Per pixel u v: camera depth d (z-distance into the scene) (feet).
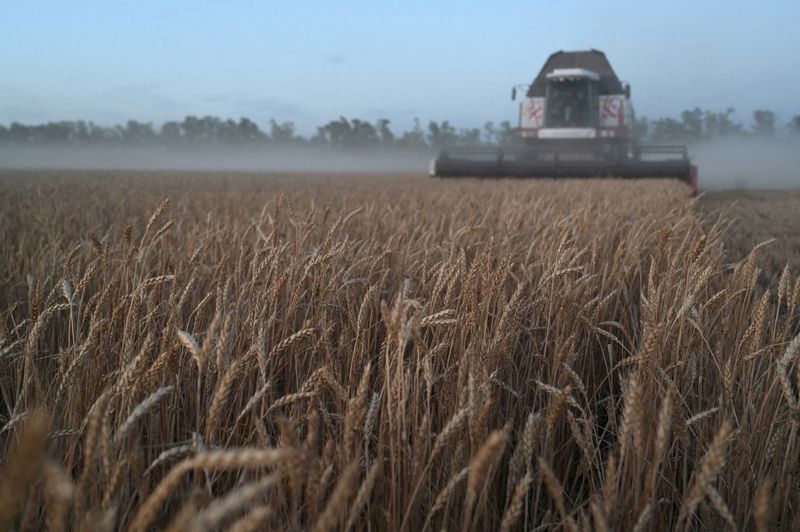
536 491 6.82
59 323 10.36
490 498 7.27
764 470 7.02
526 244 15.39
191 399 8.03
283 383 9.41
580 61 67.77
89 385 7.39
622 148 64.18
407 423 6.95
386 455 6.92
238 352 8.20
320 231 16.25
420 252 12.66
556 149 64.34
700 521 7.14
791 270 20.72
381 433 6.52
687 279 9.59
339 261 11.89
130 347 6.74
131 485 6.40
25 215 23.21
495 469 6.56
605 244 15.05
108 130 413.80
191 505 2.69
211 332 5.17
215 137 412.98
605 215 20.13
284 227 18.25
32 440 2.20
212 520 2.60
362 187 52.47
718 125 378.73
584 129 63.67
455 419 5.08
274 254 8.72
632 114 71.36
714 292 12.39
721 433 4.17
